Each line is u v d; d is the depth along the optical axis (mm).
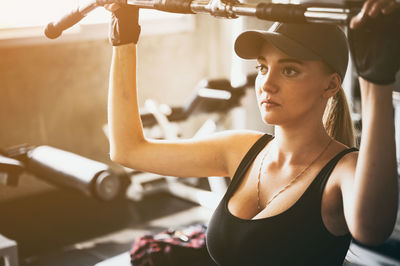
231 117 5609
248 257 1075
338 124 1213
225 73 5695
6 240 2508
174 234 2660
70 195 4684
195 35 5598
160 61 5398
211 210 4246
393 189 814
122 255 2588
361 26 752
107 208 4344
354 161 993
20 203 4500
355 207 841
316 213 1017
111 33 1271
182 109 4441
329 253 1025
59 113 4801
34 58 4586
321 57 983
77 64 4828
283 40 981
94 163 2350
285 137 1104
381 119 789
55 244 3641
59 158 2488
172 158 1284
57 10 4578
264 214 1080
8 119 4527
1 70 4438
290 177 1090
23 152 2721
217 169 1293
